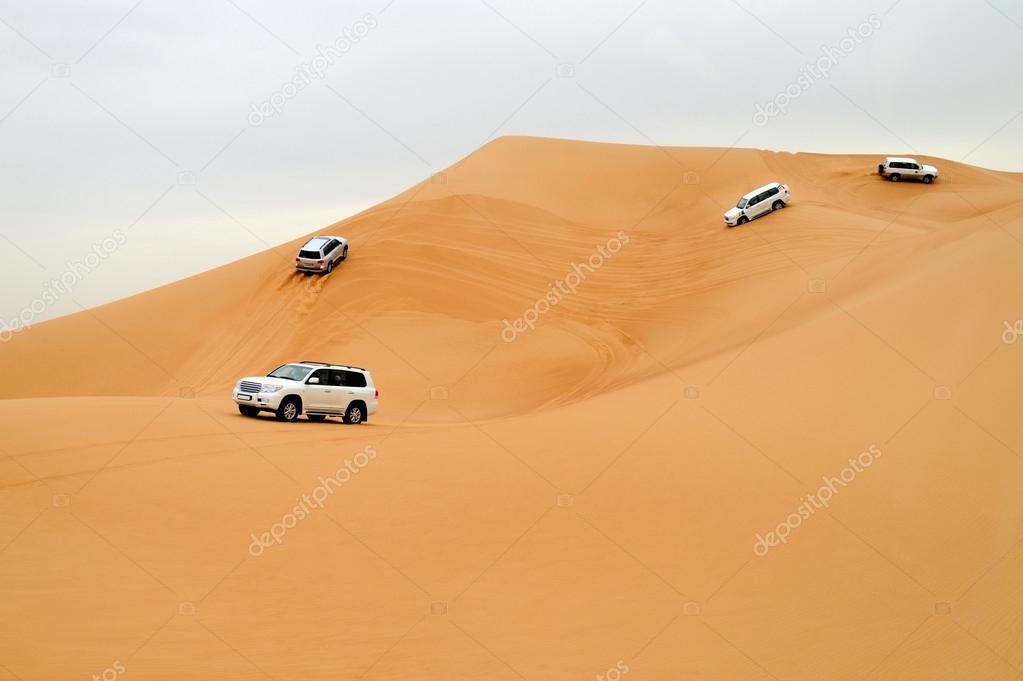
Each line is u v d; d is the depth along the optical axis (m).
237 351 54.16
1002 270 25.03
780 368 24.05
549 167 87.88
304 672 9.05
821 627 10.47
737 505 14.73
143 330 58.84
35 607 10.11
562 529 13.95
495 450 19.16
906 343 22.58
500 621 10.65
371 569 12.21
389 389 45.84
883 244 46.53
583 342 51.41
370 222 67.69
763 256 55.12
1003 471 14.52
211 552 12.55
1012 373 18.39
